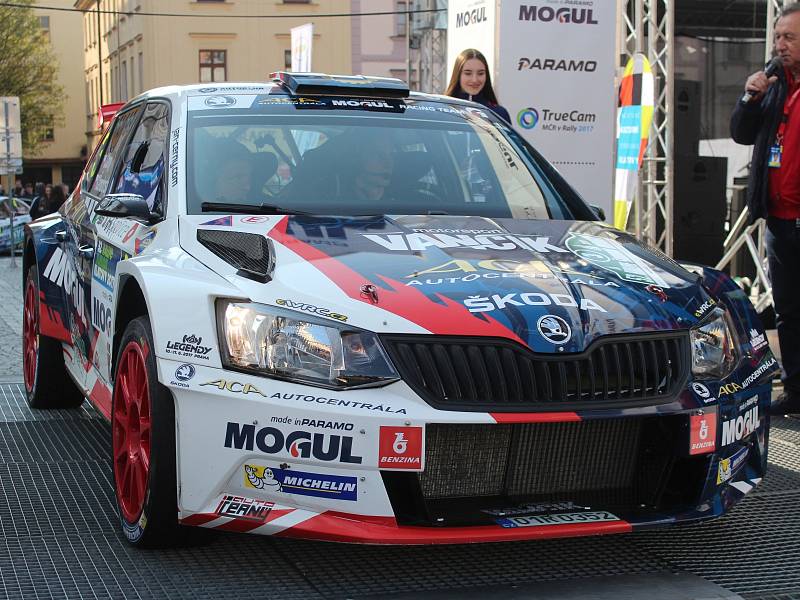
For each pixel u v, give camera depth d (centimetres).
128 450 363
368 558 351
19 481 439
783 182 566
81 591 319
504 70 816
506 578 337
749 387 356
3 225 2627
